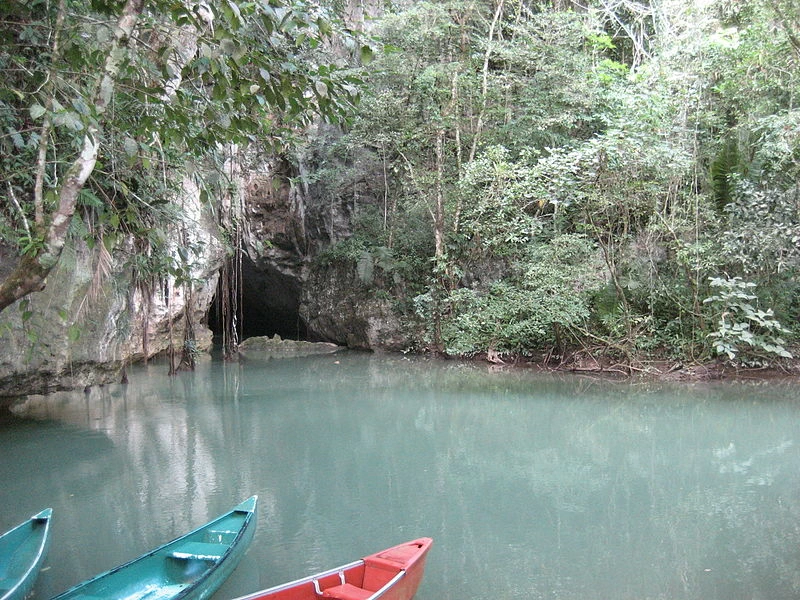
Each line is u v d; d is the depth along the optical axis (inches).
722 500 259.1
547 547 214.2
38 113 143.5
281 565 198.2
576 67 639.8
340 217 759.7
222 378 554.9
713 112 565.3
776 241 488.4
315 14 203.2
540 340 611.5
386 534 224.5
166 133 217.0
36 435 363.6
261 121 223.9
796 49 482.6
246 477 289.4
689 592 181.6
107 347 385.1
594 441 353.4
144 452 329.7
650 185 527.8
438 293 663.8
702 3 561.0
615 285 566.9
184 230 390.3
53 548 212.4
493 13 698.8
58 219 144.0
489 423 394.6
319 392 490.9
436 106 637.3
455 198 638.5
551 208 648.4
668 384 510.3
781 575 191.5
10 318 323.0
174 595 157.8
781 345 526.3
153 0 171.2
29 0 219.6
